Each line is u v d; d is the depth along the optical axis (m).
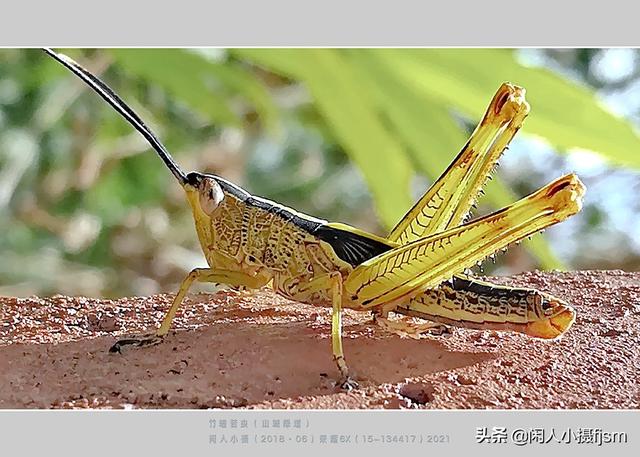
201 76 0.14
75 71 0.11
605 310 0.11
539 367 0.10
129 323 0.10
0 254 0.17
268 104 0.15
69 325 0.10
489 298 0.10
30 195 0.17
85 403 0.09
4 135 0.16
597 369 0.10
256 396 0.09
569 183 0.10
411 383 0.10
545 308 0.10
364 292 0.10
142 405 0.09
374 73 0.12
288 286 0.10
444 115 0.12
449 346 0.10
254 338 0.10
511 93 0.10
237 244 0.11
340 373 0.10
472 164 0.10
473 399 0.09
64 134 0.17
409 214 0.10
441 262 0.10
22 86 0.17
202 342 0.10
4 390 0.09
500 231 0.10
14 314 0.10
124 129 0.17
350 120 0.12
